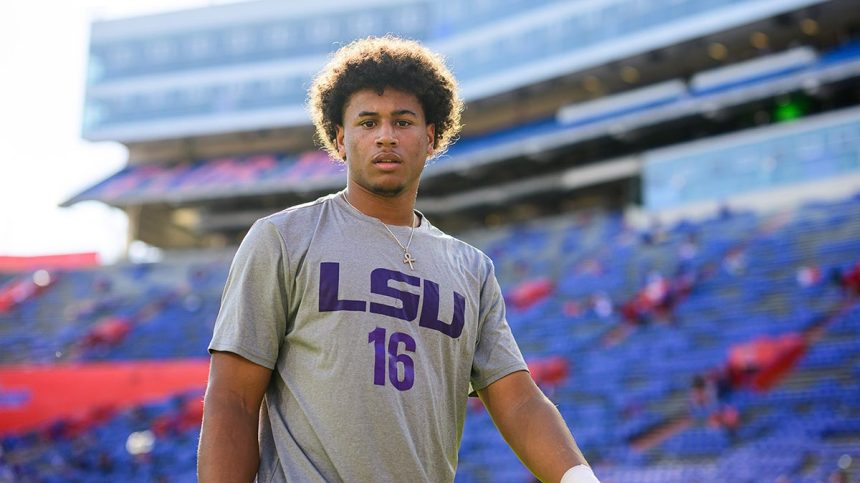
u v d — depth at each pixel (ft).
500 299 10.14
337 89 9.53
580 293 97.76
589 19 124.77
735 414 69.56
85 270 133.69
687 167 106.11
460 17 138.31
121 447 90.53
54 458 90.33
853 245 86.17
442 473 9.12
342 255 9.01
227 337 8.82
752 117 113.91
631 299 92.43
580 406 77.97
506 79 131.23
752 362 75.00
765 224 95.76
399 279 9.06
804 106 109.50
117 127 153.99
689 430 70.03
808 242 89.56
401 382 8.75
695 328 83.05
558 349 87.97
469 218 136.56
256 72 150.10
